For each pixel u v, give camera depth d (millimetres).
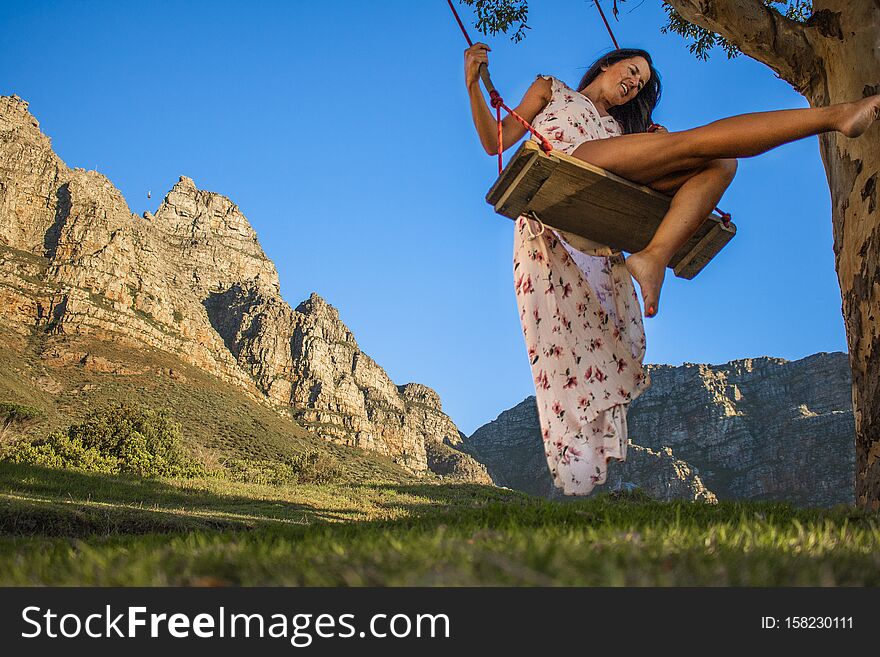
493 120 4184
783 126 3291
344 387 167000
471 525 4469
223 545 2848
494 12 9719
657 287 3287
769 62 6711
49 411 80562
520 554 1952
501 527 3934
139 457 36406
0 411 48344
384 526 5773
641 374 4090
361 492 39938
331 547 2605
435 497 40312
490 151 4238
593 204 3562
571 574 1721
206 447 87688
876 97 3283
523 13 9703
